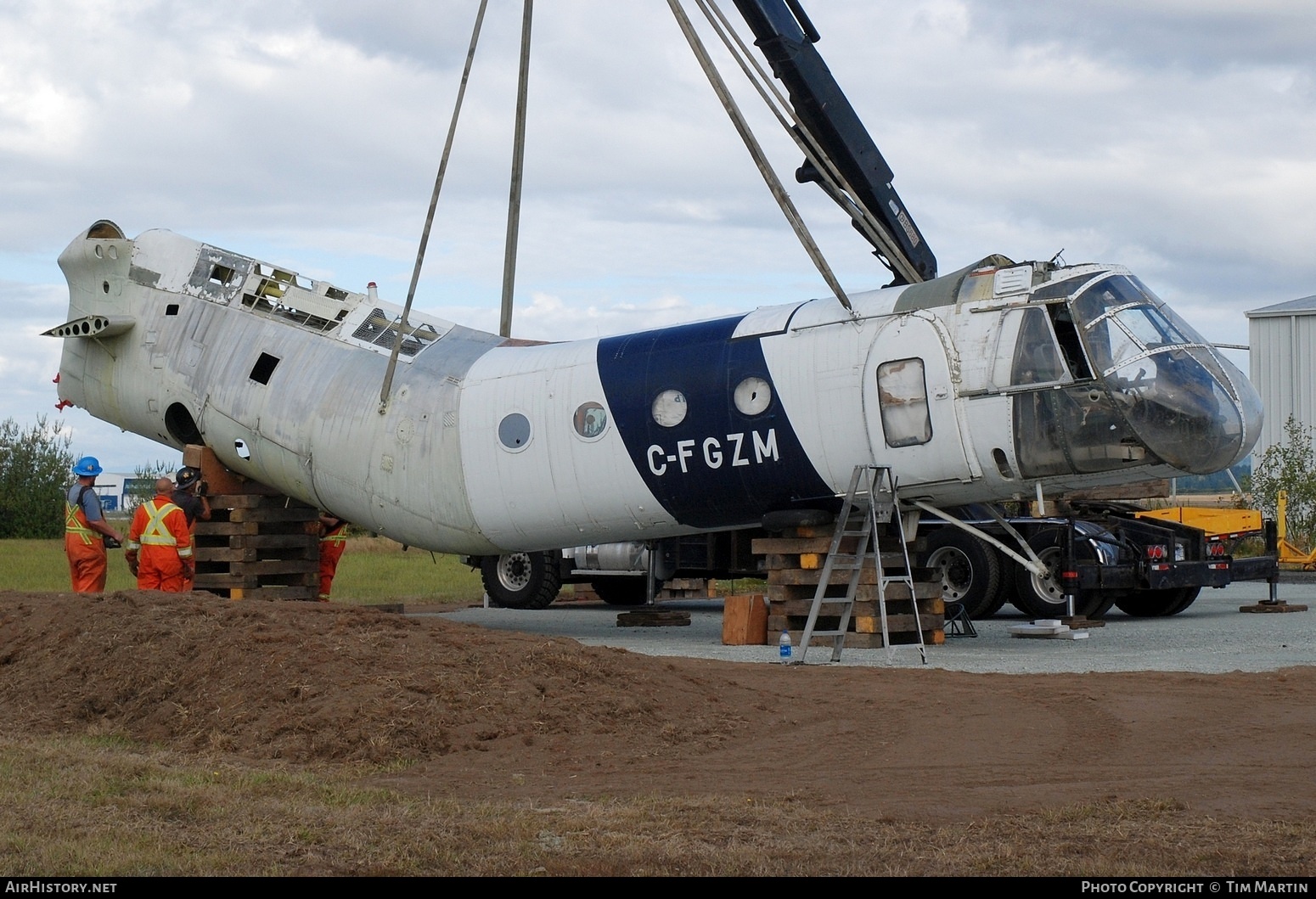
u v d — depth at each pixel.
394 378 18.45
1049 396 14.05
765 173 15.14
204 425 20.02
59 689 10.57
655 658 11.07
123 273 21.06
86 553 16.84
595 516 17.05
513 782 8.13
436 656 10.09
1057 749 8.79
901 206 21.39
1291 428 33.19
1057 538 18.33
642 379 16.47
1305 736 9.04
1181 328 14.60
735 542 20.81
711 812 7.14
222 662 10.16
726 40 17.08
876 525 14.88
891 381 14.75
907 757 8.66
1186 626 17.81
